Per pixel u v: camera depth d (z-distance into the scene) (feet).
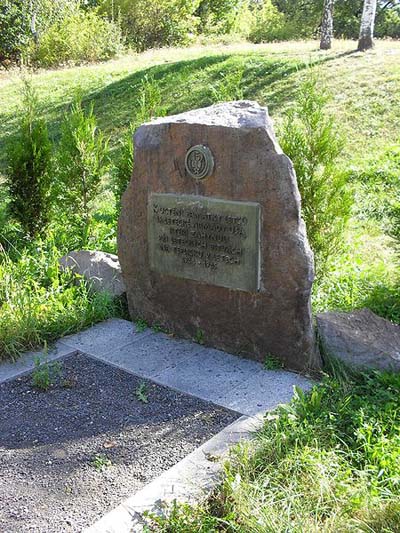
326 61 30.30
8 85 42.01
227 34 64.03
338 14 74.43
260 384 9.48
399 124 23.48
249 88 28.76
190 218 10.42
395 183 18.88
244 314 10.21
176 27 57.57
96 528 6.68
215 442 8.06
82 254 13.51
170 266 10.94
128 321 12.00
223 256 10.15
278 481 7.06
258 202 9.61
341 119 24.26
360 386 9.11
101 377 10.04
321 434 7.83
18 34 57.67
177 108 29.43
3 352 10.75
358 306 11.68
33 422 8.86
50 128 31.12
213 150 9.93
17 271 13.69
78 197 16.76
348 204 12.37
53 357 10.73
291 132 12.26
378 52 30.86
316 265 12.44
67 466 7.82
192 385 9.59
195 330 11.01
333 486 6.93
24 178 16.38
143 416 8.87
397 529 6.26
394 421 8.02
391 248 15.03
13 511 7.03
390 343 9.87
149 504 6.97
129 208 11.40
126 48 53.42
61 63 49.88
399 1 77.15
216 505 6.92
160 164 10.69
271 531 6.24
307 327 9.64
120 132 29.35
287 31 61.05
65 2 60.64
